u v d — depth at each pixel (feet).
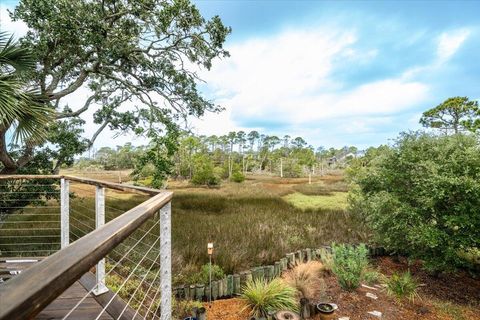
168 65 24.27
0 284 1.34
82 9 17.65
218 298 13.57
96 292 7.13
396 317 11.92
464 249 14.83
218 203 36.91
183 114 25.57
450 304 13.14
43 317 6.18
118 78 21.66
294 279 14.73
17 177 8.57
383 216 16.69
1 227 17.72
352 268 14.80
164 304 5.22
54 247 16.47
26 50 12.84
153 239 17.85
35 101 13.61
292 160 131.85
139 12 19.61
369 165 21.16
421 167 16.12
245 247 18.62
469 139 15.43
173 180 83.82
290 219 26.96
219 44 22.16
